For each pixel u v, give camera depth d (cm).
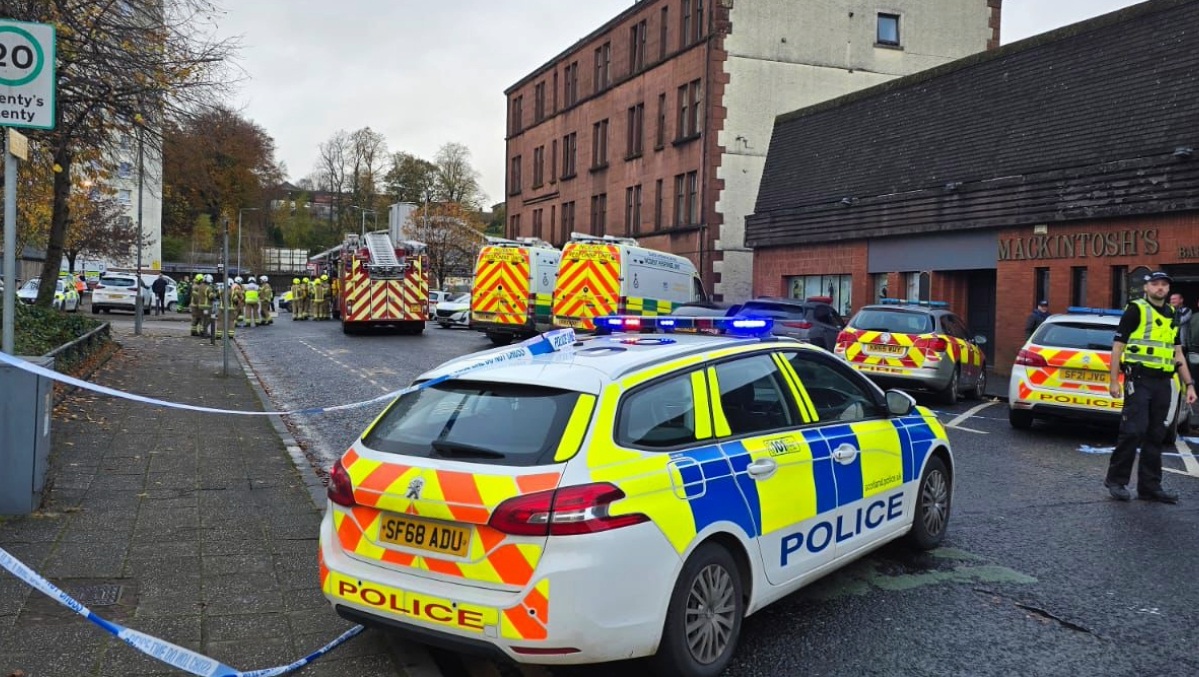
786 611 513
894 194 2192
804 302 1756
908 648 462
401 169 9125
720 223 3094
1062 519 726
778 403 496
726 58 3077
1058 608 522
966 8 3312
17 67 569
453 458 397
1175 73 1648
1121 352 803
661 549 386
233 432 996
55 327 1488
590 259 2211
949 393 1462
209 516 661
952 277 2111
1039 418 1276
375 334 2919
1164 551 638
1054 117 1866
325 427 1110
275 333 2886
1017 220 1872
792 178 2616
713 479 418
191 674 407
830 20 3172
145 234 5406
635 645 378
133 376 1481
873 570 588
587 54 3981
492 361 451
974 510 753
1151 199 1608
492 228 9550
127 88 1291
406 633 391
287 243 9850
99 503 681
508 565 368
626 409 405
